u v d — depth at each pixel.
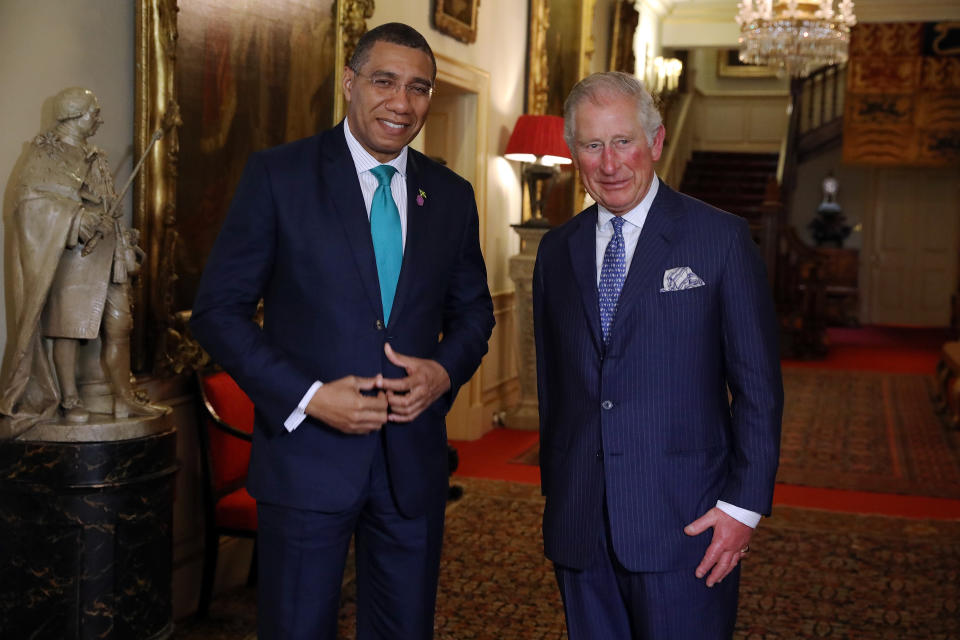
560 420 2.22
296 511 2.24
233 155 3.91
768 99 16.97
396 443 2.28
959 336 13.93
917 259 15.96
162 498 3.04
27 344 2.79
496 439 7.27
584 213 2.26
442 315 2.47
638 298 2.08
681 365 2.08
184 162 3.64
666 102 11.99
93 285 2.84
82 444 2.82
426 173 2.39
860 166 16.06
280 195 2.22
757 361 2.04
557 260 2.25
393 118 2.17
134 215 3.39
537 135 7.06
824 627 3.78
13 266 2.81
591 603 2.19
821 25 8.76
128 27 3.38
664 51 12.52
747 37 9.02
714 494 2.10
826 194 15.88
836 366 11.45
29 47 2.99
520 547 4.70
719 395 2.15
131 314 3.03
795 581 4.30
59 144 2.86
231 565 4.16
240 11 3.90
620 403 2.09
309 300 2.22
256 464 2.29
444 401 2.36
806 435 7.61
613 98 2.03
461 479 6.05
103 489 2.85
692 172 15.75
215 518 3.72
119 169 3.37
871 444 7.30
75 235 2.77
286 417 2.15
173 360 3.54
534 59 7.88
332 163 2.27
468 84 6.64
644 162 2.06
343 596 4.00
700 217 2.10
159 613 3.06
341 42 4.66
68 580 2.86
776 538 4.93
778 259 12.32
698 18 12.13
